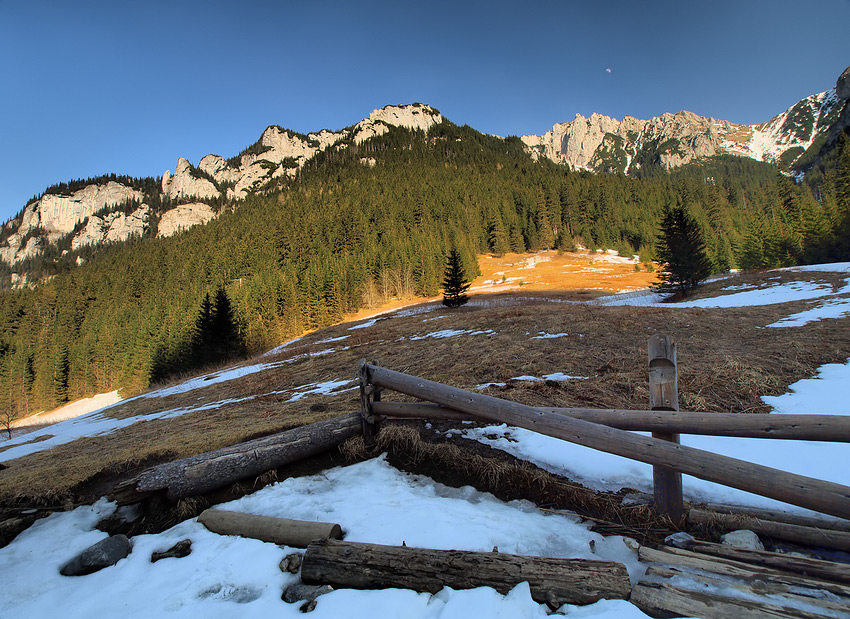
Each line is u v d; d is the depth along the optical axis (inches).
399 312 1943.9
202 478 166.1
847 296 608.1
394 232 3966.5
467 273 2755.9
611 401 247.4
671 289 1430.9
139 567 129.7
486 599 95.0
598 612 90.2
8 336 3580.2
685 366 301.7
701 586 94.6
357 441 204.5
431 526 131.4
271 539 134.8
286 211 5472.4
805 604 85.6
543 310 766.5
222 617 102.1
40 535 154.2
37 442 563.8
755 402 235.8
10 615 111.7
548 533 129.2
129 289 4301.2
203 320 1560.0
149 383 1875.0
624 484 155.3
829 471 146.4
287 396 475.8
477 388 291.6
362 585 107.2
